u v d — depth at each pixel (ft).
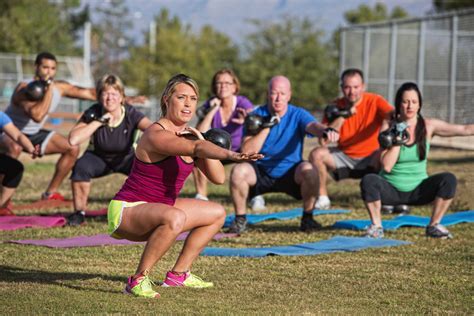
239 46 234.79
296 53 226.17
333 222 48.06
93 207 55.16
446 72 110.22
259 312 24.61
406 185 41.50
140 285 26.71
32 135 54.19
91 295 26.73
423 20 114.32
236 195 43.42
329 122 51.88
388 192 41.47
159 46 261.03
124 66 265.95
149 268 26.86
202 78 257.14
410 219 47.11
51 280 29.81
